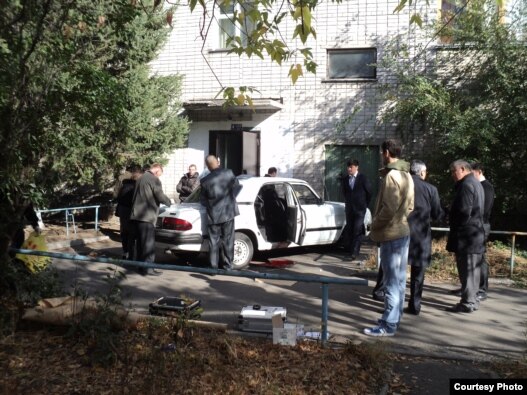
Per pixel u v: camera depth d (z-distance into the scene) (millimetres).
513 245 8602
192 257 10000
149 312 5496
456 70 12328
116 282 5172
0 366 4383
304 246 10992
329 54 13625
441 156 11578
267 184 9711
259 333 5367
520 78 10617
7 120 5102
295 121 13828
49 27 5234
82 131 6438
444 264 8969
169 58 14773
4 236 5391
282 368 4488
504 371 4645
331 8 13398
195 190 10141
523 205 10938
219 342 4840
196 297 7141
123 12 5762
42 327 5172
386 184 5562
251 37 5164
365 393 4125
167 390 3959
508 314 6559
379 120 13195
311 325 5961
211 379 4172
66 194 13383
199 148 14734
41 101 5414
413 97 11586
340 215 10703
